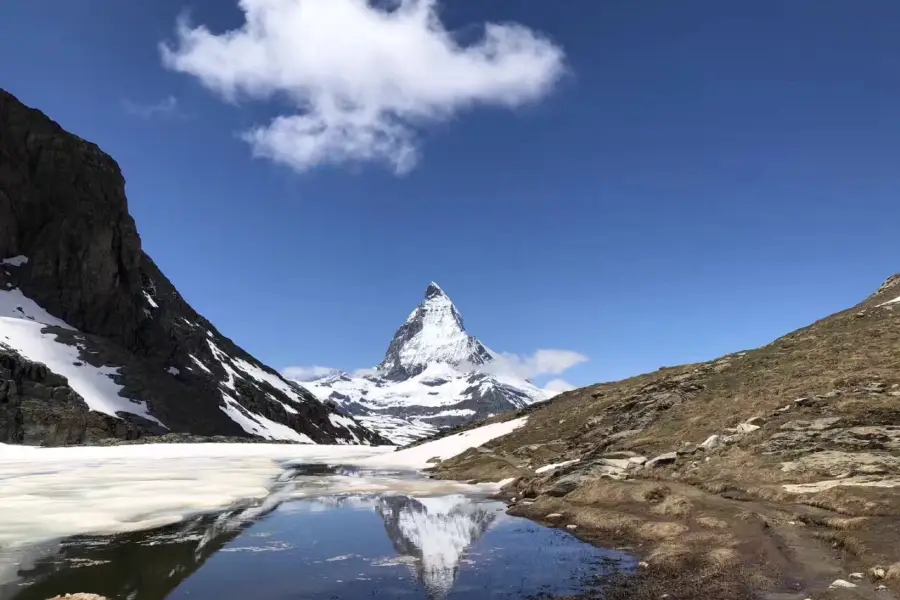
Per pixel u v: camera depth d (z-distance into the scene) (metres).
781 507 18.61
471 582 14.83
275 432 155.12
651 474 26.22
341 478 45.56
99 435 95.31
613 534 20.08
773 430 25.25
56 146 141.75
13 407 89.12
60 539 20.47
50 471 47.81
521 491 31.27
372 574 15.85
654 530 19.03
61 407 95.94
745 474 22.56
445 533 21.53
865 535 14.73
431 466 54.81
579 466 29.53
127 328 140.12
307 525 23.38
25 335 112.44
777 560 14.19
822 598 11.48
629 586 13.87
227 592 14.28
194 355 162.00
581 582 14.46
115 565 16.89
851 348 35.88
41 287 128.50
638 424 37.06
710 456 25.78
